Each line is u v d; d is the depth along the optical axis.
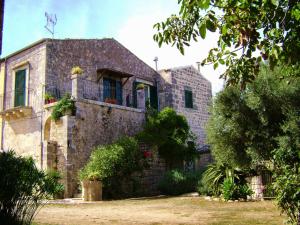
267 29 3.95
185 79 24.23
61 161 16.05
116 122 18.64
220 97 11.62
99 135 17.58
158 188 17.23
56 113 16.55
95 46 20.77
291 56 3.98
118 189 16.06
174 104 22.92
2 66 20.50
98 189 14.49
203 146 23.16
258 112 10.79
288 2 3.70
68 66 19.02
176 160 19.58
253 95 10.74
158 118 19.52
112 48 21.84
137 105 21.03
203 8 3.27
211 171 14.23
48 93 17.78
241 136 11.34
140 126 19.98
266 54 4.04
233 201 12.27
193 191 16.30
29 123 18.31
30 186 5.71
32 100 18.39
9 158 5.76
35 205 6.22
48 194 6.10
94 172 14.81
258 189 12.82
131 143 16.73
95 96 19.27
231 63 4.52
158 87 23.66
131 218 8.57
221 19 4.09
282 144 9.75
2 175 5.48
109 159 15.33
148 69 23.78
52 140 16.64
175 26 4.41
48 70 18.02
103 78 20.62
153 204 12.23
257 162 11.52
